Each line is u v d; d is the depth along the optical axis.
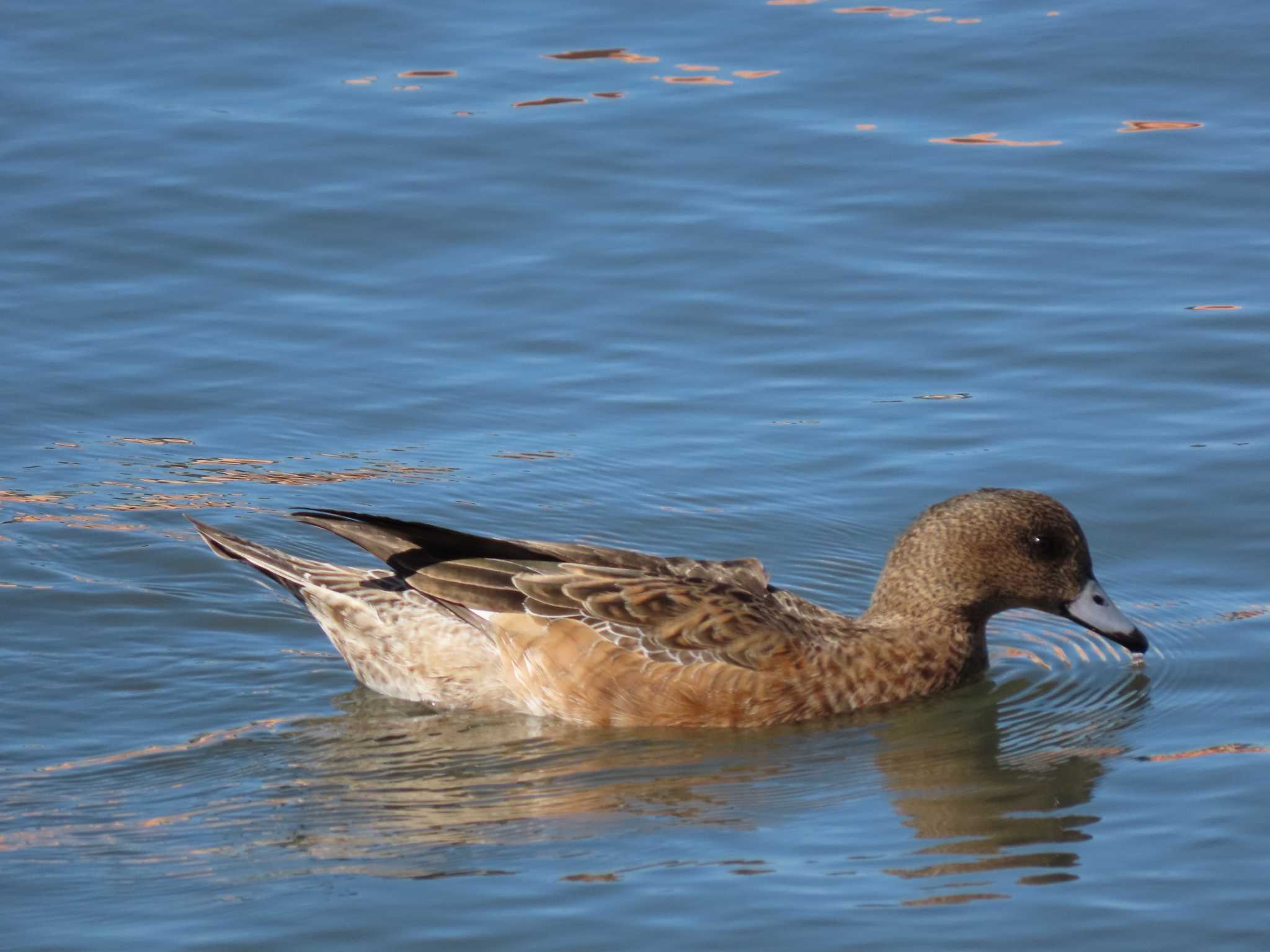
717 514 14.35
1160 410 15.36
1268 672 12.34
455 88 20.77
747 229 18.25
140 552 14.00
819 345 16.50
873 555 13.95
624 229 18.28
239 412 15.67
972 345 16.39
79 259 17.72
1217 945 9.00
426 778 11.32
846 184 18.98
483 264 17.80
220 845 10.37
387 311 17.11
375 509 14.33
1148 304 16.88
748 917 9.32
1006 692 12.70
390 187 18.95
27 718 12.09
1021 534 12.58
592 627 12.16
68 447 15.20
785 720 12.19
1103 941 9.06
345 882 9.82
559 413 15.66
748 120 20.11
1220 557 13.63
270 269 17.69
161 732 12.00
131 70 20.97
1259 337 16.27
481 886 9.73
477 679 12.42
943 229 18.25
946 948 9.00
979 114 20.17
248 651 13.16
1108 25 21.75
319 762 11.54
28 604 13.36
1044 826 10.39
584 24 22.12
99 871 10.05
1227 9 21.94
